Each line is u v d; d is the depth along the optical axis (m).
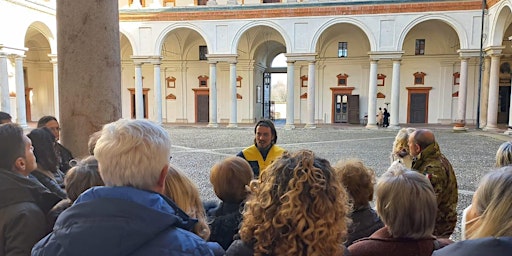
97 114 3.40
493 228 1.40
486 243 1.31
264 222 1.37
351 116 27.27
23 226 1.73
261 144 4.40
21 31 19.55
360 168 2.41
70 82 3.38
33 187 1.90
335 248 1.35
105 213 1.23
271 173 1.44
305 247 1.31
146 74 29.72
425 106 26.66
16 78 19.66
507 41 24.70
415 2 21.08
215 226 2.24
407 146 4.27
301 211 1.30
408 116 27.05
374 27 21.77
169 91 29.75
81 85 3.37
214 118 24.31
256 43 28.09
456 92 25.92
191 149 13.66
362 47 26.84
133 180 1.37
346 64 27.31
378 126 24.64
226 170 2.32
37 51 29.41
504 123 25.56
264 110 31.67
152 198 1.31
